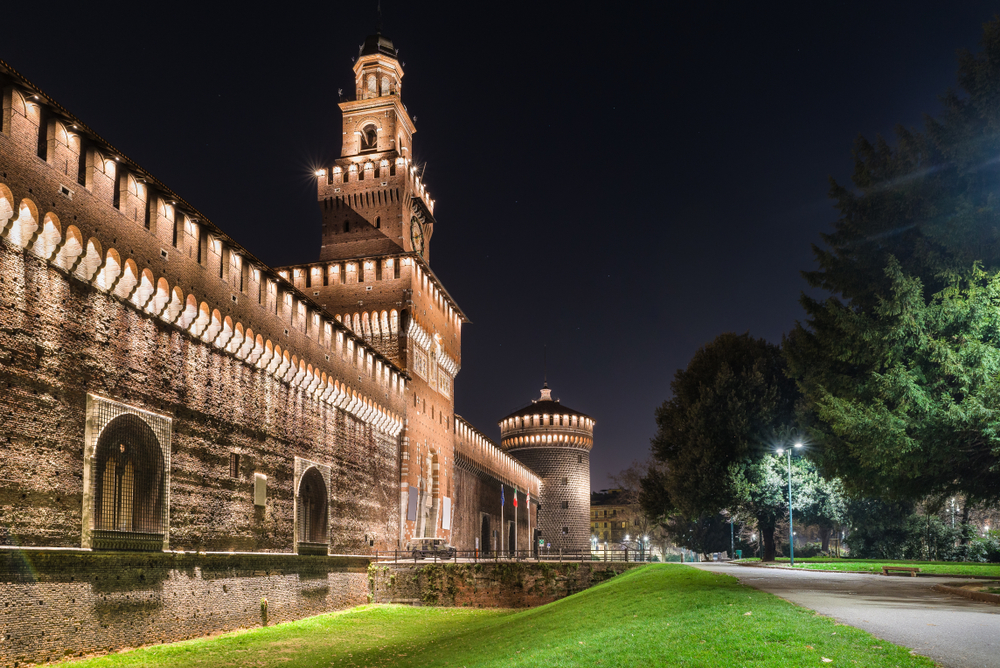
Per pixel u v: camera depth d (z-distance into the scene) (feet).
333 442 162.81
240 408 125.90
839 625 53.06
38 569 80.59
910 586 92.89
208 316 115.65
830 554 291.58
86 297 91.56
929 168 110.63
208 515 114.01
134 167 99.19
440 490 233.96
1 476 77.20
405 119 250.98
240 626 120.26
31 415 81.66
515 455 399.03
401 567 172.35
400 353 211.82
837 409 112.37
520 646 75.05
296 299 146.10
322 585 150.71
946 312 103.14
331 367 160.15
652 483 245.24
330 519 157.99
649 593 90.02
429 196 254.88
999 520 284.61
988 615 60.85
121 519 95.40
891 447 105.19
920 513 237.25
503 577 169.37
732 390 206.69
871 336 111.04
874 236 121.08
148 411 101.60
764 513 205.16
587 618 81.87
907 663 40.55
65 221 86.99
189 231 113.19
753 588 85.46
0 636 75.31
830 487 194.29
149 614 98.27
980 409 96.99
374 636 120.37
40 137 86.69
